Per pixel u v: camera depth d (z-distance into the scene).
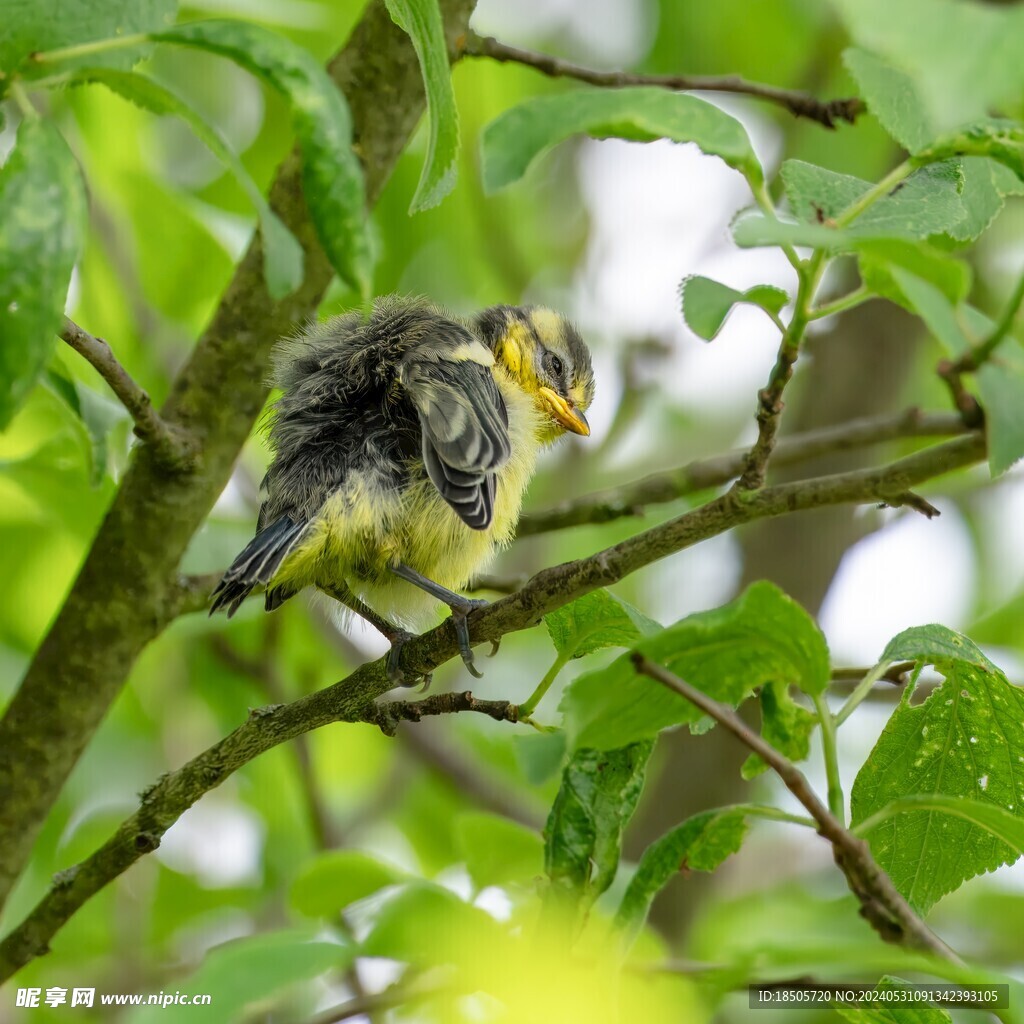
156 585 8.38
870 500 5.62
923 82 4.02
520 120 4.57
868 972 5.99
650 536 5.96
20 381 4.20
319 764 14.57
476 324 11.73
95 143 11.69
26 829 8.33
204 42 4.51
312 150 4.52
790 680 5.17
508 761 14.38
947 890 6.14
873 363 14.41
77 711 8.34
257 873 13.73
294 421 8.66
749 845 13.24
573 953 5.88
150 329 12.55
